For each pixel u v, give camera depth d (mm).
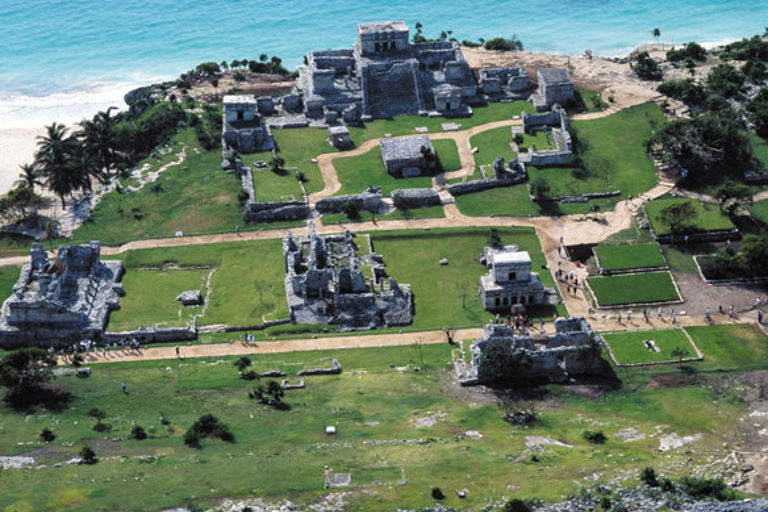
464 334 173625
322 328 176250
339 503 115875
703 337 170125
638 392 154750
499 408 148000
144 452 131500
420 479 121500
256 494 118250
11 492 119312
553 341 160000
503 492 117938
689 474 121562
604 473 121875
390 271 193625
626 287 185500
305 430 139375
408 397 152625
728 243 196500
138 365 165000
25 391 150375
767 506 112438
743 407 147500
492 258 188750
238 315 180250
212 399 151625
